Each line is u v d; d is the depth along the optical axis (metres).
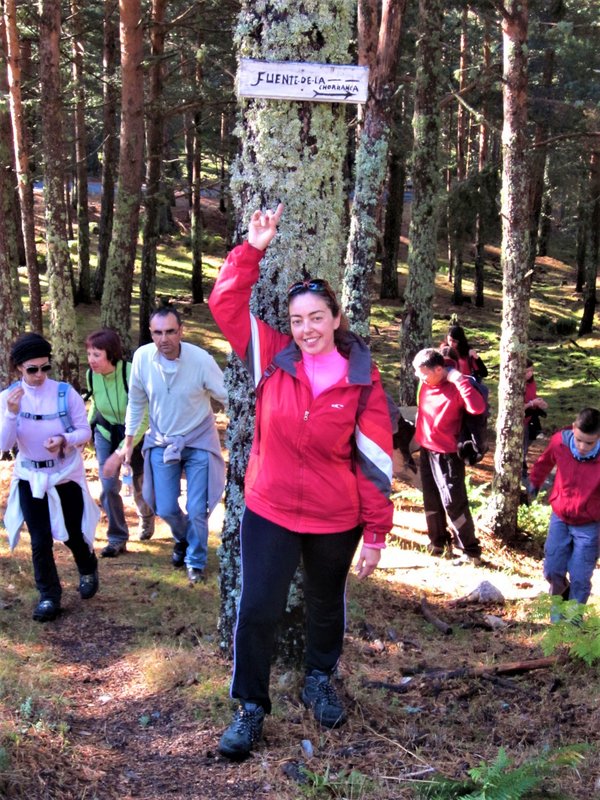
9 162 12.95
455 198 15.84
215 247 35.47
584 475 5.56
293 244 3.70
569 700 4.12
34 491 4.90
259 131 3.66
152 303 20.33
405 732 3.60
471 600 6.31
